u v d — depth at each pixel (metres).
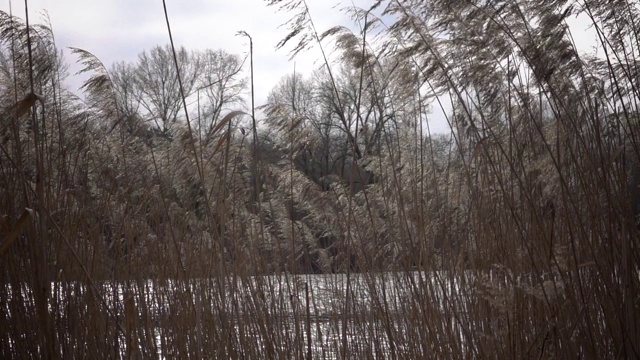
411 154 5.91
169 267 6.04
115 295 5.72
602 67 4.90
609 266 4.34
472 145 5.54
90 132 6.54
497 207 5.14
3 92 5.75
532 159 5.17
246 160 6.20
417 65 5.41
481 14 5.07
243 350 5.65
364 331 5.72
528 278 4.83
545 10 4.88
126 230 6.34
